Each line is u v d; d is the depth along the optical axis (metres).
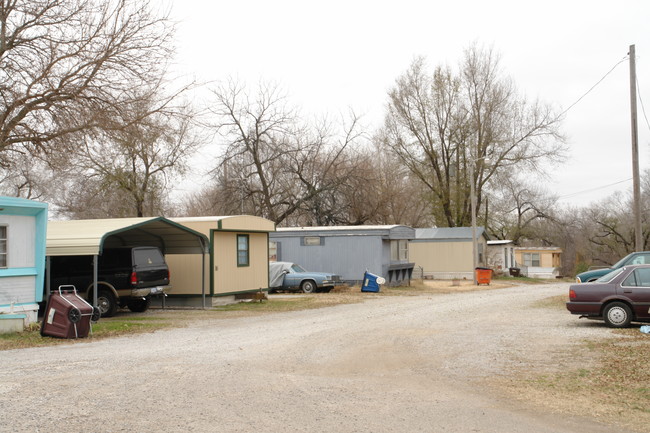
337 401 7.71
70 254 16.64
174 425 6.54
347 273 32.06
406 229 35.06
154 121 20.81
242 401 7.65
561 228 70.06
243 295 24.34
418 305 22.25
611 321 14.47
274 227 26.17
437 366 10.23
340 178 43.22
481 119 45.62
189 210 60.25
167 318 18.47
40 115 18.86
